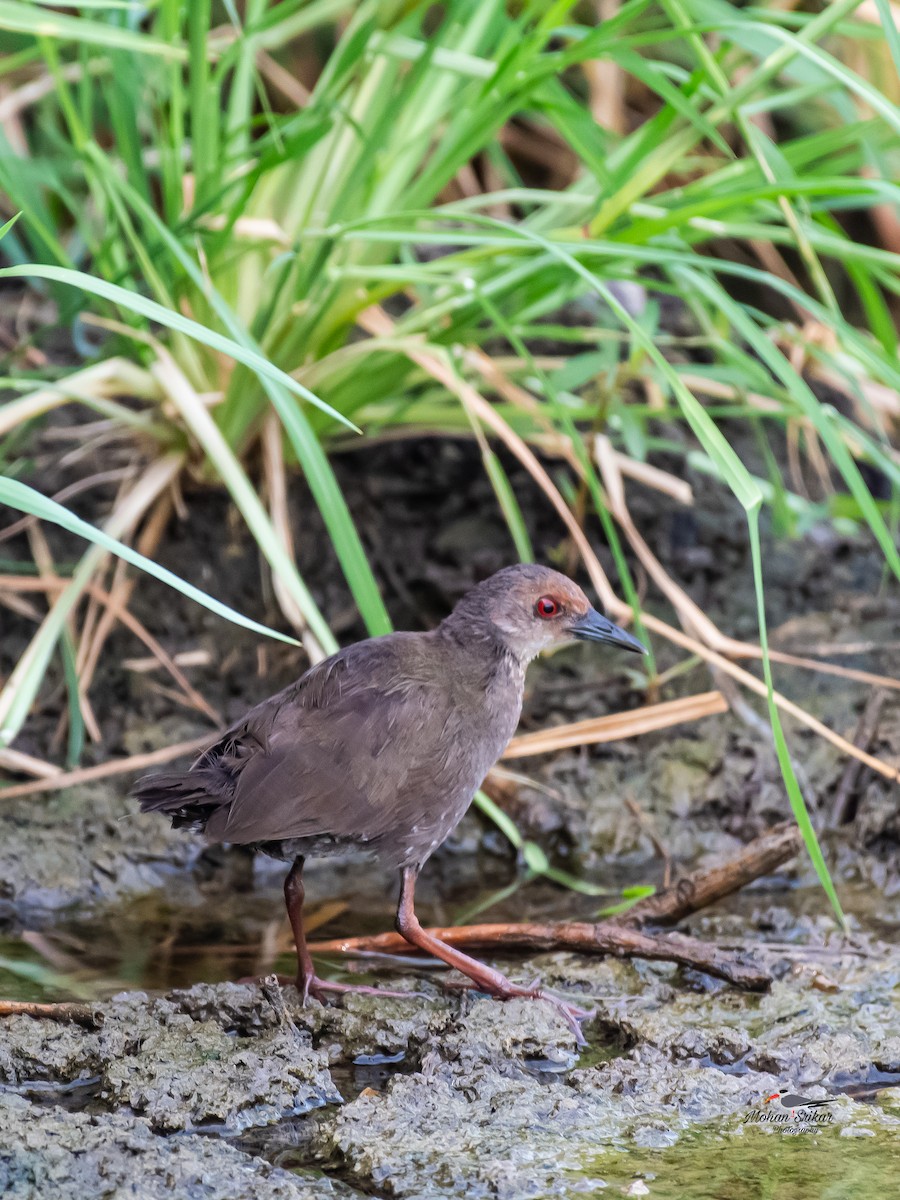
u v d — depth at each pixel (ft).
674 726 36.45
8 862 31.65
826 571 41.37
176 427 36.94
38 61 45.55
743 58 33.91
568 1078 23.25
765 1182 20.36
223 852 33.60
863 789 34.35
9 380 33.27
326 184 36.91
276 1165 20.61
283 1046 23.40
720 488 43.06
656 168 31.63
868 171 42.91
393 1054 24.50
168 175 34.63
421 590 39.63
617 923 29.37
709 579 40.73
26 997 25.76
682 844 34.14
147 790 24.53
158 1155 20.03
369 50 33.91
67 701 35.83
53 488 39.52
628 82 49.83
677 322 47.37
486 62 32.81
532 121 48.88
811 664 34.55
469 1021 24.81
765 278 31.71
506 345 43.75
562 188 50.31
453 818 26.43
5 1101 21.30
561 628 28.12
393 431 39.83
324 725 25.16
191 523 39.11
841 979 27.14
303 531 39.73
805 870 32.76
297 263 33.88
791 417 39.63
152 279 32.24
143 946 28.68
